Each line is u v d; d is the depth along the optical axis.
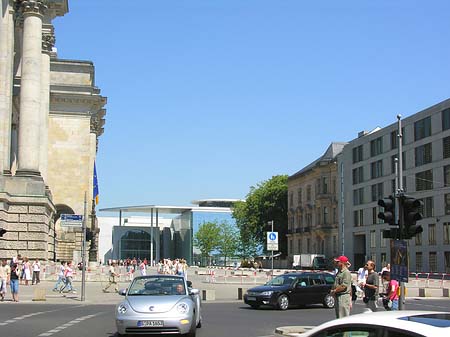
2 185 40.66
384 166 91.69
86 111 73.50
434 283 59.31
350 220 102.00
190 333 17.95
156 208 145.00
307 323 23.08
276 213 129.62
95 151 78.56
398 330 6.45
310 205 117.88
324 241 112.44
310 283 31.17
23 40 44.34
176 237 161.00
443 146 77.25
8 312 26.39
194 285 53.62
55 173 72.19
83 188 72.38
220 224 152.38
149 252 150.62
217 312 28.45
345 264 17.27
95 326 21.00
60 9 54.12
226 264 154.00
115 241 148.12
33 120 43.38
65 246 70.75
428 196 80.00
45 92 53.38
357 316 7.14
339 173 106.94
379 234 92.75
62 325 21.22
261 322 23.38
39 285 41.34
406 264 16.16
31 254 41.72
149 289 18.47
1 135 41.38
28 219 41.69
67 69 75.75
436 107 78.88
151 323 16.73
